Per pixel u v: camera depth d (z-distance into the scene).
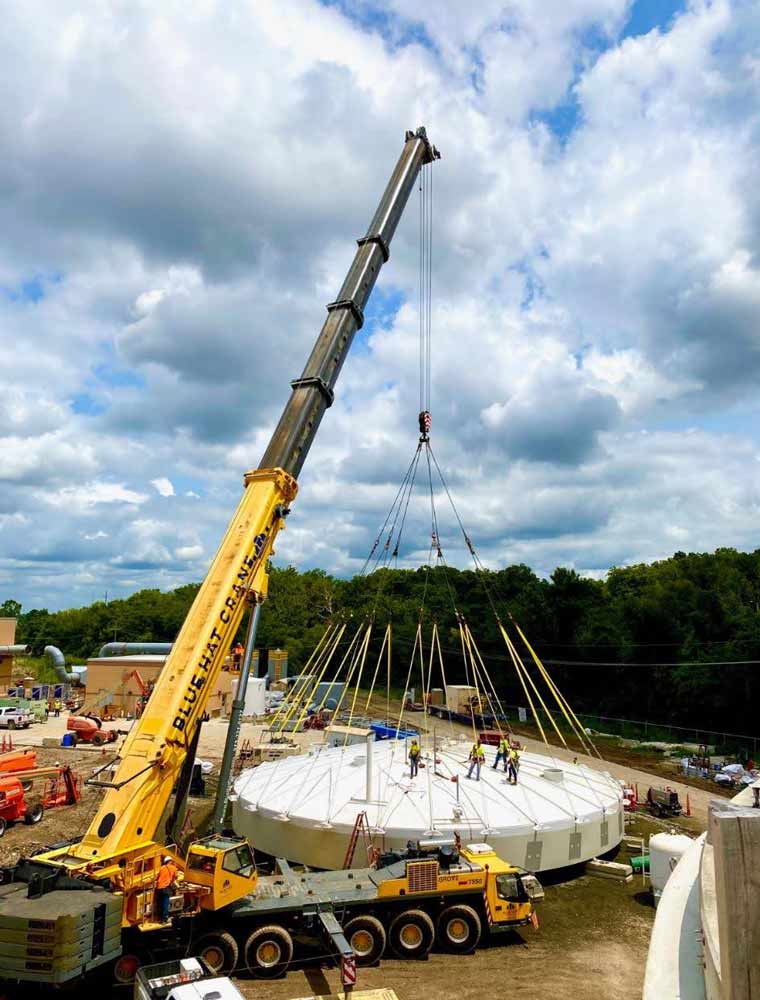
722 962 6.07
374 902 17.91
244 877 16.83
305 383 22.33
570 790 27.31
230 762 18.14
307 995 15.71
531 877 19.12
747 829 6.01
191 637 17.42
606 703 72.19
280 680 92.94
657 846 22.31
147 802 15.62
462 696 69.25
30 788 33.38
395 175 28.67
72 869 14.40
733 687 56.72
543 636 80.94
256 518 19.44
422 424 29.34
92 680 65.69
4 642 70.44
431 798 24.69
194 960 12.89
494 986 16.42
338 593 132.25
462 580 100.31
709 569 78.69
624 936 19.67
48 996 14.71
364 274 25.48
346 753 32.00
